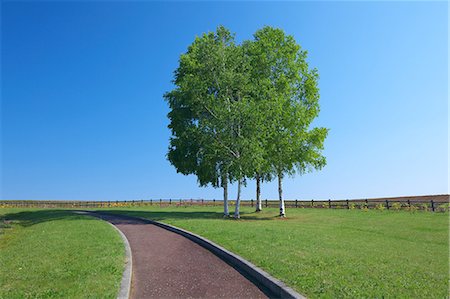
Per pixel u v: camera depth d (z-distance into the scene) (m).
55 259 12.41
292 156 33.34
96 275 9.91
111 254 12.72
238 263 11.52
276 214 36.28
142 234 19.84
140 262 12.66
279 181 34.62
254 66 35.47
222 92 33.69
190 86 32.31
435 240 17.03
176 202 61.53
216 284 9.77
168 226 22.17
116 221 28.69
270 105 32.44
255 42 36.16
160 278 10.53
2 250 15.86
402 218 27.34
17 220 34.00
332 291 8.03
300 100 35.22
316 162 34.31
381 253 12.70
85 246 14.57
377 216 29.61
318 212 36.59
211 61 32.97
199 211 42.00
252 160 31.03
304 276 9.23
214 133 32.44
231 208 47.69
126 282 9.52
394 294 7.85
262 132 32.00
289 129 33.34
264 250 12.71
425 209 32.88
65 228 21.81
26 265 11.82
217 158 33.91
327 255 11.80
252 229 19.02
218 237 16.08
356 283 8.62
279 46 35.88
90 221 26.16
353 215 31.39
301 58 36.00
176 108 35.72
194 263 12.27
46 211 44.12
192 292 9.16
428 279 9.20
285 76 35.12
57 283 9.40
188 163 35.03
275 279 9.20
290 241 14.74
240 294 8.89
